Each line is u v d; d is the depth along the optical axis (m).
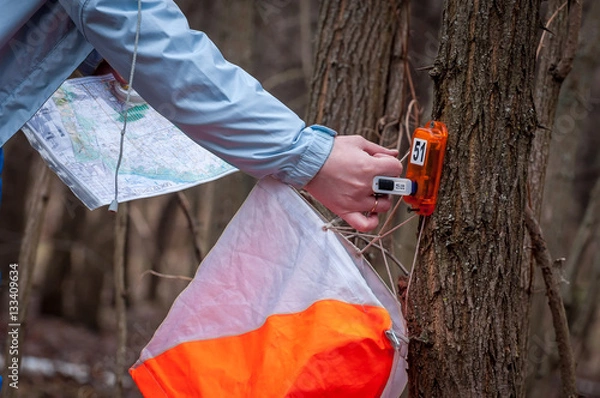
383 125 3.29
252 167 1.88
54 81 1.90
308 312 1.90
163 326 2.03
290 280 1.94
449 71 1.97
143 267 12.71
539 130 2.88
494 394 1.96
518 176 1.98
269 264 2.00
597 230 5.57
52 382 8.01
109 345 10.70
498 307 1.97
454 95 1.96
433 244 1.99
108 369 7.81
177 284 11.33
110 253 11.44
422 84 5.21
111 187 2.09
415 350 2.02
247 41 6.23
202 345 2.00
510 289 1.99
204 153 2.22
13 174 10.78
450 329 1.96
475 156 1.94
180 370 1.98
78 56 1.89
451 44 1.97
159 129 2.25
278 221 1.99
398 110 3.31
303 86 10.07
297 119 1.89
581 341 5.82
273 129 1.84
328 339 1.83
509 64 1.94
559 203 4.62
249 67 6.26
